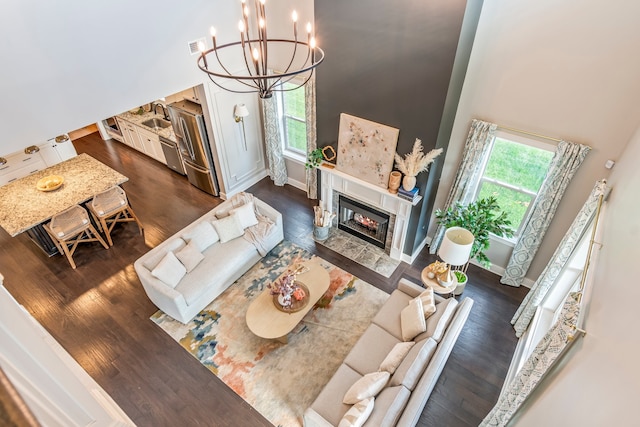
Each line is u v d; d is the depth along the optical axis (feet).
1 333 2.62
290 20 18.57
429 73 13.85
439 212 17.26
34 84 12.93
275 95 21.47
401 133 15.84
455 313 13.79
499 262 18.47
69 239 19.58
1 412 1.30
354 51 15.24
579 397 6.23
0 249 20.03
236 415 13.62
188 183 25.52
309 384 14.51
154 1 15.34
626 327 5.30
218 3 17.93
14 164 23.38
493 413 11.03
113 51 14.66
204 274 17.01
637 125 12.41
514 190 16.48
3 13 11.69
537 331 13.91
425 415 13.55
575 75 13.05
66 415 3.16
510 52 13.88
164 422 13.42
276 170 24.48
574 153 13.88
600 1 11.76
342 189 19.48
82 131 31.53
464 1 11.95
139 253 20.01
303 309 15.46
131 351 15.55
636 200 7.89
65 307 17.16
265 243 19.25
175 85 17.60
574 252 12.85
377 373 12.23
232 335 16.17
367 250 20.25
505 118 15.08
